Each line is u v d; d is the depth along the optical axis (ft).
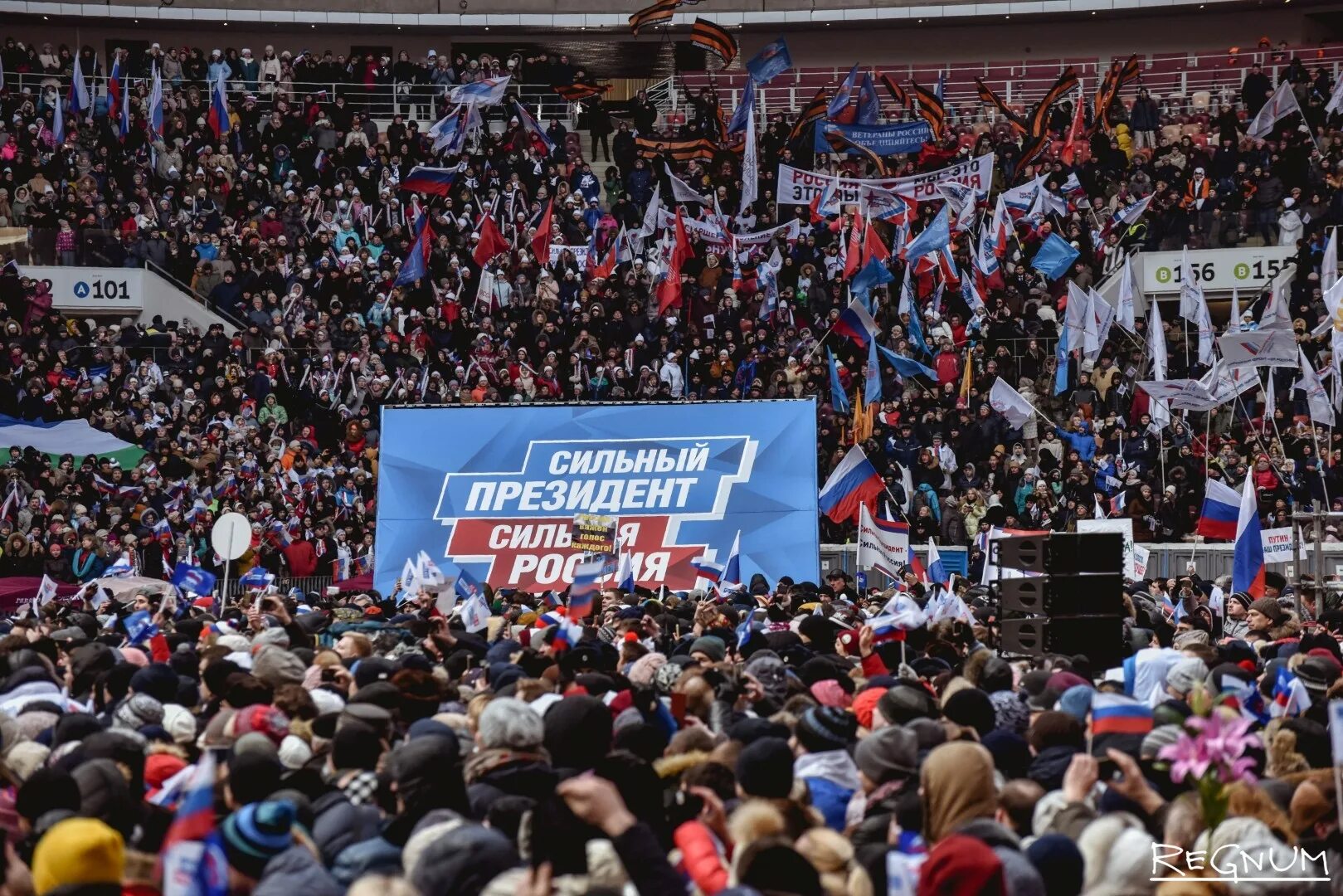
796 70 183.42
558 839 20.42
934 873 18.67
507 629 57.57
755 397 116.67
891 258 141.59
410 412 104.99
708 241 144.56
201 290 145.69
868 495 92.73
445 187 143.64
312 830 24.64
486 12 183.93
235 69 167.02
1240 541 74.74
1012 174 151.23
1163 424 121.70
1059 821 23.84
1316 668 39.50
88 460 115.85
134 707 32.89
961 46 187.32
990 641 58.59
